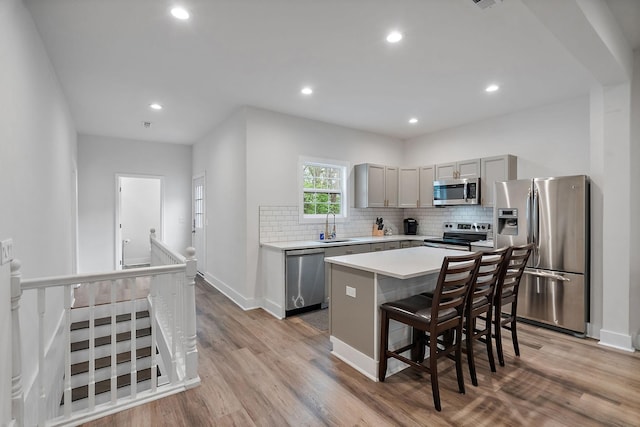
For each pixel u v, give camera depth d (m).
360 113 4.32
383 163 5.52
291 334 3.15
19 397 1.65
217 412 1.93
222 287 4.75
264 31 2.37
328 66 2.94
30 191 2.14
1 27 1.62
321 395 2.11
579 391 2.14
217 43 2.54
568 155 3.81
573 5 1.74
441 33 2.40
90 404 1.90
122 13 2.14
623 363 2.52
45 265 2.56
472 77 3.19
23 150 1.98
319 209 4.83
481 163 4.41
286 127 4.33
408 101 3.87
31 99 2.17
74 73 3.05
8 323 1.61
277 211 4.23
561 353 2.71
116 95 3.63
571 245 3.08
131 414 1.91
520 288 3.42
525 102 3.91
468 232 4.80
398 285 2.47
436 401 1.93
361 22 2.26
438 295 1.94
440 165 4.92
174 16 2.18
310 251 3.87
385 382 2.26
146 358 3.30
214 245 5.12
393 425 1.81
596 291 3.01
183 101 3.85
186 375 2.22
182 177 6.36
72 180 4.50
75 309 3.54
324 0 2.02
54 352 2.67
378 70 3.03
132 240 7.31
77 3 2.03
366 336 2.40
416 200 5.27
